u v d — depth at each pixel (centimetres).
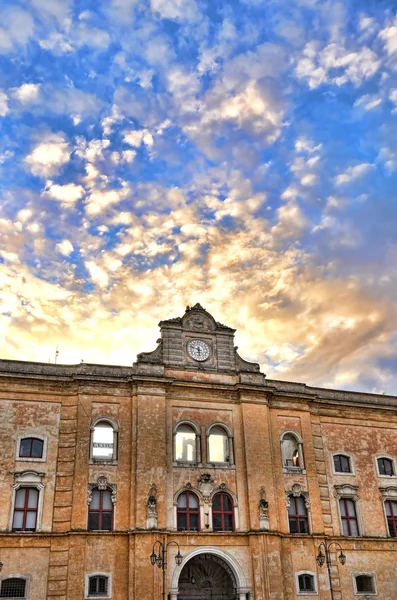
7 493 3981
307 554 4438
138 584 3831
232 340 4994
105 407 4400
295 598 4250
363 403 5281
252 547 4238
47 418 4281
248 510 4369
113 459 4256
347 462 5050
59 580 3809
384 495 4984
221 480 4447
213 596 4288
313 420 5075
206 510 4300
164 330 4816
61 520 3991
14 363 4388
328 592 4366
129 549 3959
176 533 4109
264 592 4103
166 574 3962
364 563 4622
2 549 3812
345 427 5178
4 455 4078
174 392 4606
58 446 4219
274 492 4503
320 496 4766
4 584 3744
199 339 4897
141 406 4397
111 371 4566
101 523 4078
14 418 4206
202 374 4759
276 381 5044
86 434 4259
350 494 4878
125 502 4150
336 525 4719
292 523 4562
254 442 4612
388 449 5228
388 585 4616
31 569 3816
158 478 4209
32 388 4322
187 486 4331
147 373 4547
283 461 4891
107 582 3878
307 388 5181
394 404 5441
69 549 3881
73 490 4062
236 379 4834
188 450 4553
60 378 4369
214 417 4650
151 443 4300
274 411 4906
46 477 4100
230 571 4212
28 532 3884
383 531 4828
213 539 4200
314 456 4856
